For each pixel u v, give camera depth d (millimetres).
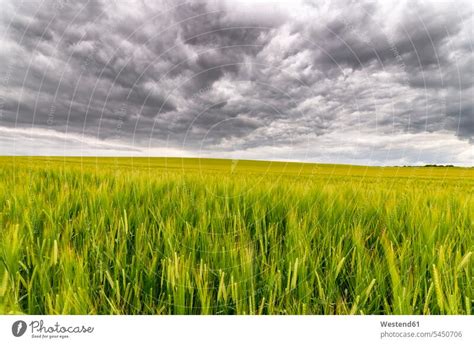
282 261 2314
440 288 2055
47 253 2268
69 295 2047
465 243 2631
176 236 2539
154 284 2189
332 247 2432
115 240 2576
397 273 2201
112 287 2098
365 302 2133
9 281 2121
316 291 2260
